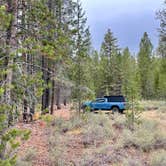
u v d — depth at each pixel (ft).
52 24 27.96
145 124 53.47
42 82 23.12
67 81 29.60
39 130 47.78
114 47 154.10
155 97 146.61
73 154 38.86
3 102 21.25
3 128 19.61
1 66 20.86
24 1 26.18
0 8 19.16
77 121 54.49
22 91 22.93
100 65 138.51
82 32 74.18
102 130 47.47
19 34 26.14
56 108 98.48
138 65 158.92
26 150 38.52
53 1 42.47
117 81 140.26
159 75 139.33
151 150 40.09
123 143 41.32
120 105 82.74
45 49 23.40
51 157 36.55
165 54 88.53
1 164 17.53
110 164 35.09
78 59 42.19
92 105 78.59
